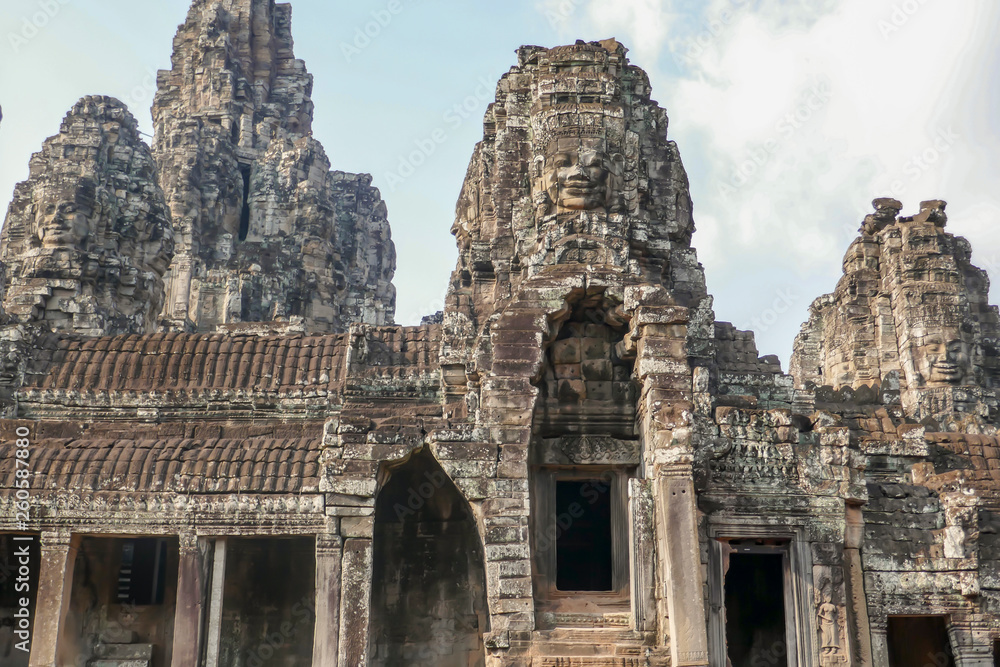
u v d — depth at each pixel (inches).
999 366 1808.6
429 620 1101.7
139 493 1015.6
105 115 1637.6
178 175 2348.7
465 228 1338.6
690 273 1244.5
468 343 1161.4
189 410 1194.0
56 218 1487.5
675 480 960.3
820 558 1000.9
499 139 1238.3
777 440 1029.8
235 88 2578.7
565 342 1077.1
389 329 1248.8
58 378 1211.9
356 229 2706.7
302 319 1579.7
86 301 1433.3
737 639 1124.5
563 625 981.8
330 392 1184.2
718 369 1198.9
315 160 2421.3
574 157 1135.0
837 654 976.9
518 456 990.4
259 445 1056.2
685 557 938.1
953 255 1850.4
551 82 1170.6
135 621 1115.3
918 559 1043.9
